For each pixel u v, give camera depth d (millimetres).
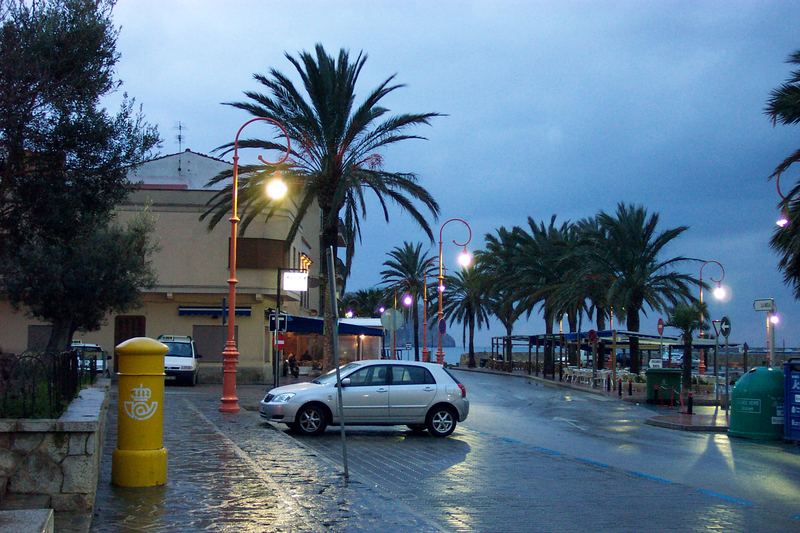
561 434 20359
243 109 29609
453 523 9359
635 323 44531
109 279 22875
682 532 9109
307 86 29594
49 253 20984
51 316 22781
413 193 29969
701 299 53406
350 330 43812
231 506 9062
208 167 49938
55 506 8109
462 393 19031
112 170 10445
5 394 8562
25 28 9398
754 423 19891
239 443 14766
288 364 44094
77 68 9859
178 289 38938
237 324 39625
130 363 10070
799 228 23219
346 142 29656
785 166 23953
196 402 24625
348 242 30281
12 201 9867
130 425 10055
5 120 9281
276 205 33781
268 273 39406
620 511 10281
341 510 9180
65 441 8203
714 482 13000
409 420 18672
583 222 55562
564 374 53344
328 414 18500
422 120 29750
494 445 17406
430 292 73812
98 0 10234
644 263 41969
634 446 18047
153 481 10023
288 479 11141
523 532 8977
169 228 39188
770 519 9969
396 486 11883
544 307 57312
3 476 8062
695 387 40594
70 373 10703
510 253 57719
